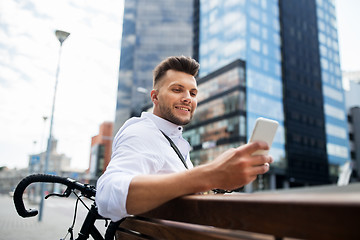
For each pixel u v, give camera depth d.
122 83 54.22
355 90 54.25
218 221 0.47
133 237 0.82
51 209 20.69
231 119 35.56
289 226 0.34
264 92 37.88
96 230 1.06
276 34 41.69
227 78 37.25
